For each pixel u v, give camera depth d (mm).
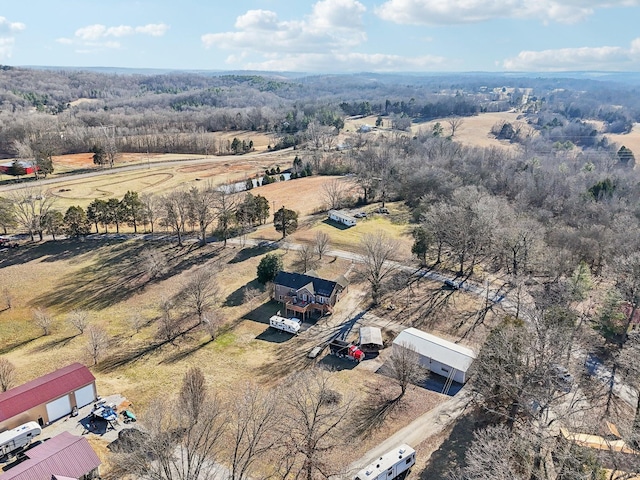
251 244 103500
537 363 49000
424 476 42719
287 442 45750
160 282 87250
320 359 62594
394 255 93125
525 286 80938
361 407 52594
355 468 43500
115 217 110562
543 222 105062
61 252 101062
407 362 53719
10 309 78875
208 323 67625
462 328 70000
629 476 35188
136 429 46469
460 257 91875
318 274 87438
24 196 128250
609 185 123875
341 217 115812
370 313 75250
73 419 50312
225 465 43000
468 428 49125
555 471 39125
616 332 66188
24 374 59156
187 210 108062
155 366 60938
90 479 41000
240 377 58219
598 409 51125
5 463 43094
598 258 87250
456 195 106875
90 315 76375
